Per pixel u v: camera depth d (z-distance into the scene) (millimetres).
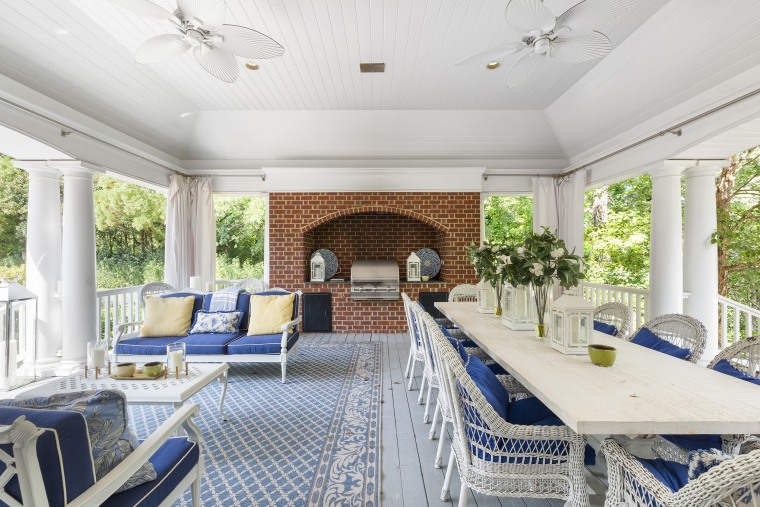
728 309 7250
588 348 1798
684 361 1853
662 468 1328
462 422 1536
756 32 2562
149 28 3172
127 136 4426
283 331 3607
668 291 3795
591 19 2322
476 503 1866
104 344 2566
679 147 3527
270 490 1977
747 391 1449
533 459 1442
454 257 5797
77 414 1062
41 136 3293
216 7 2236
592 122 4605
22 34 2803
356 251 6668
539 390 1454
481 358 2857
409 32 3316
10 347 3488
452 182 5758
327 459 2275
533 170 5789
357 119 5242
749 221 7000
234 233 12195
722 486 836
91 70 3441
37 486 946
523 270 2289
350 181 5777
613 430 1177
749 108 2832
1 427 949
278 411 2971
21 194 9555
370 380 3684
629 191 9461
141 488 1323
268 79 4219
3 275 9109
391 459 2275
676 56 3111
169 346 2520
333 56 3721
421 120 5246
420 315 2217
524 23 2369
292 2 2910
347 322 5840
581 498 1368
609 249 9070
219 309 4098
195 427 1687
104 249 10875
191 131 5355
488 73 4074
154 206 11227
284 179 5793
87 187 3896
